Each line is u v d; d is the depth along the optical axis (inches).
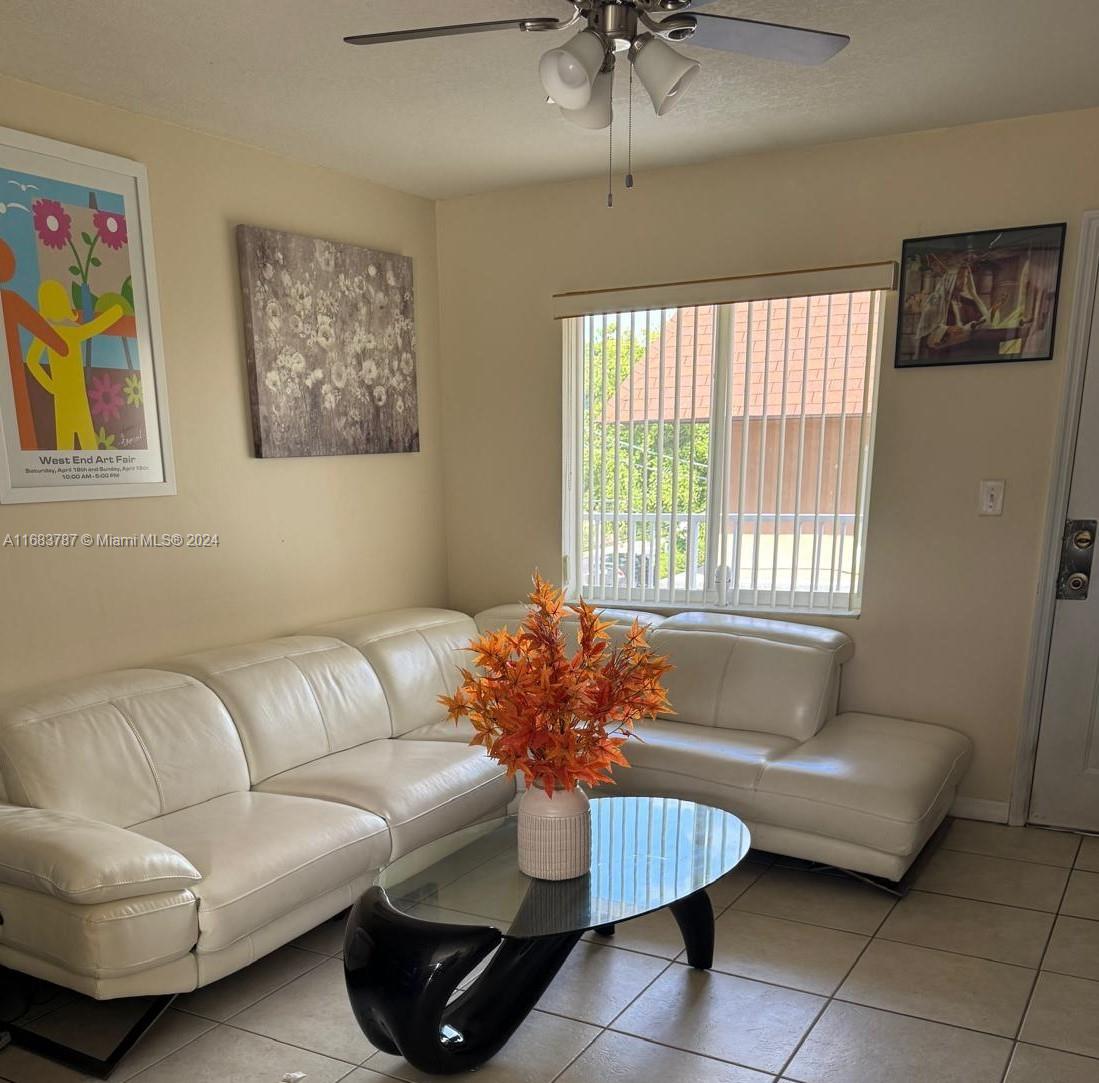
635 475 151.8
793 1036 83.9
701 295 138.3
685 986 92.3
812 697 125.6
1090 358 118.5
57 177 102.6
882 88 106.3
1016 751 128.8
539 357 155.1
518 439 159.5
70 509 106.3
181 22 86.7
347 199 141.6
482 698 81.6
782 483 140.6
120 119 109.5
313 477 138.7
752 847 116.0
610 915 77.0
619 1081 78.2
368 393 146.1
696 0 68.2
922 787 108.9
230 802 102.7
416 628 140.4
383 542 153.5
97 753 95.9
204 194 119.8
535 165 137.6
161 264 114.9
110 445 109.8
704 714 131.1
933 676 132.6
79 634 108.1
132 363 111.8
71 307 104.7
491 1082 78.1
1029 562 125.0
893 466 131.1
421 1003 72.2
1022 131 118.1
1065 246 118.0
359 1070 80.7
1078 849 122.6
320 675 122.3
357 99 107.9
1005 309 121.7
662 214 141.6
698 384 144.1
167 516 117.6
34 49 92.1
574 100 68.7
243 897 84.0
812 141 127.6
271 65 97.3
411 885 83.8
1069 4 84.4
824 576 140.3
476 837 94.4
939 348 126.0
